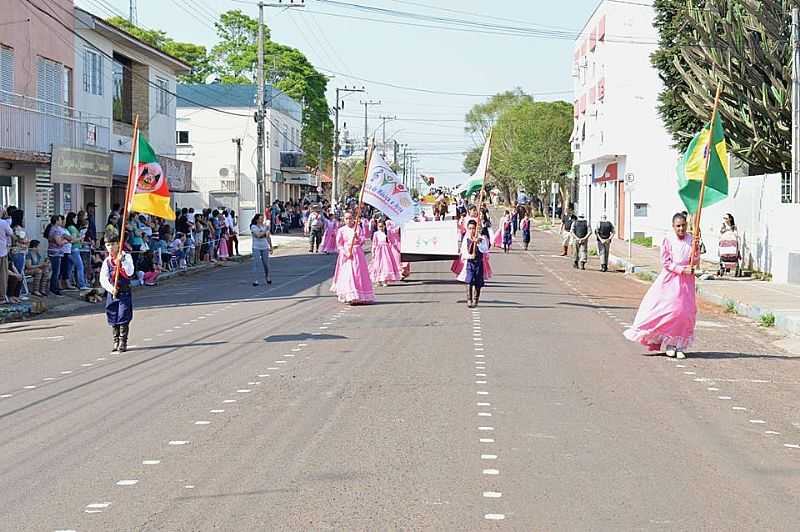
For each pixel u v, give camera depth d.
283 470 7.75
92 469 7.84
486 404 10.34
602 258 32.34
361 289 20.42
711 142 14.77
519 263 35.09
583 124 66.81
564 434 9.05
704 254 34.00
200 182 63.34
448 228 26.45
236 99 64.25
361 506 6.81
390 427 9.24
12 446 8.65
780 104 26.89
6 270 20.39
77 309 21.42
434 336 15.55
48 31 29.48
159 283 27.88
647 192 50.56
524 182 90.31
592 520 6.54
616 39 51.97
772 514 6.74
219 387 11.29
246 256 40.19
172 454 8.27
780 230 25.83
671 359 13.70
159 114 40.91
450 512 6.68
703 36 28.25
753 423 9.74
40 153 25.78
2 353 14.61
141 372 12.43
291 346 14.46
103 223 35.53
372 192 21.22
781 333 17.16
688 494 7.19
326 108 85.94
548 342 15.08
